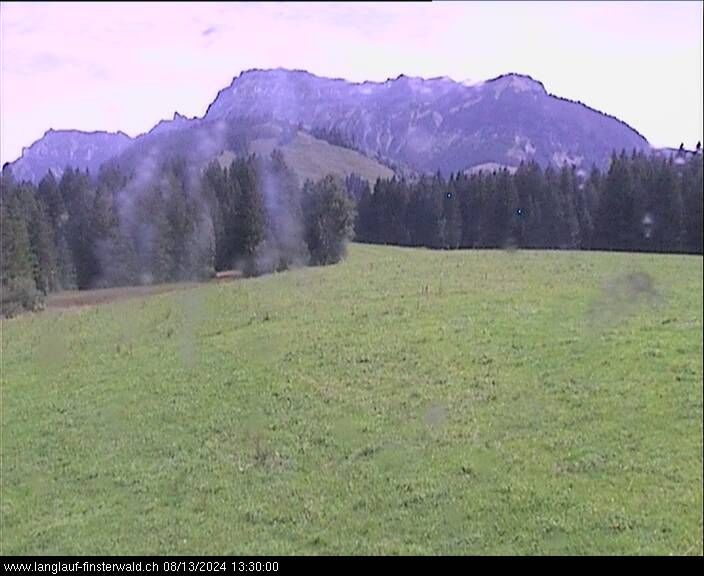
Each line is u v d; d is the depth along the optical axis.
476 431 10.91
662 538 8.34
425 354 13.85
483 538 8.36
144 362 8.56
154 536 6.29
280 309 15.60
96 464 6.54
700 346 14.27
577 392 12.12
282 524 7.80
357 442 10.08
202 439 8.44
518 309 17.52
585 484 9.39
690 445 10.33
